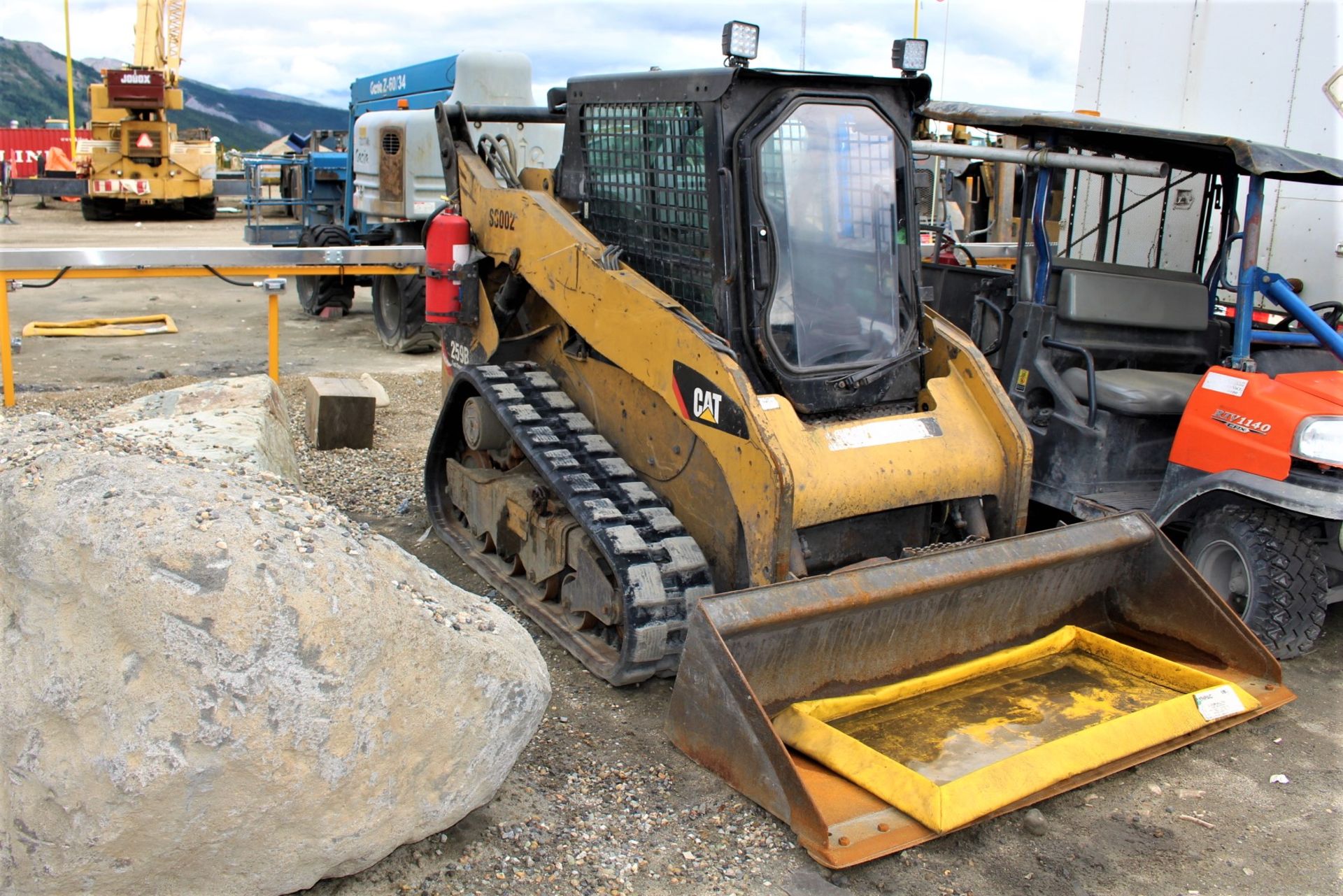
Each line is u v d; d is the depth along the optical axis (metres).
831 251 4.49
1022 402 5.54
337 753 2.70
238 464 3.81
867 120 4.54
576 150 5.28
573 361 5.45
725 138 4.25
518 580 5.43
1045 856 3.44
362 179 11.69
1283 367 5.29
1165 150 5.46
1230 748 4.11
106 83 23.50
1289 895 3.27
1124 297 5.50
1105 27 8.33
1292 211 7.28
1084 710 4.02
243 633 2.60
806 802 3.26
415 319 10.72
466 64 10.19
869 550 4.52
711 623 3.53
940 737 3.82
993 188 9.55
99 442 3.41
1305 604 4.62
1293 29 7.14
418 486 6.91
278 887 2.79
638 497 4.69
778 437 4.05
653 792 3.69
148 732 2.53
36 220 25.42
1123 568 4.64
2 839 2.62
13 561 2.82
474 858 3.24
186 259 8.04
